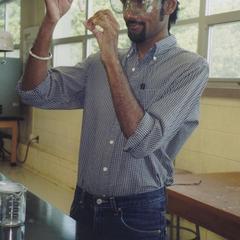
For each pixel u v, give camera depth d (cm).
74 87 152
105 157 137
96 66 148
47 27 136
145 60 138
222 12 306
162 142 124
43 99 148
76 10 499
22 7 623
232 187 221
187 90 128
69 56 521
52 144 544
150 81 135
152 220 137
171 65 134
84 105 149
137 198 135
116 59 121
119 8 145
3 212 117
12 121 588
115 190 136
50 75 146
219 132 300
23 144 610
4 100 584
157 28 135
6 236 110
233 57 300
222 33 308
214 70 316
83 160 145
